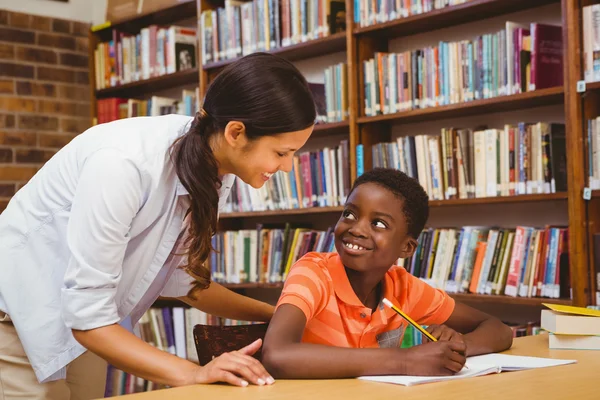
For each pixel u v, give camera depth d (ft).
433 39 10.46
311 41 10.82
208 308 5.47
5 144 13.89
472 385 3.70
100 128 4.49
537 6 9.30
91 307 4.05
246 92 4.02
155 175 4.26
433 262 9.45
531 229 8.55
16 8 14.16
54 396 4.84
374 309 4.96
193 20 14.03
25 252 4.59
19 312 4.57
